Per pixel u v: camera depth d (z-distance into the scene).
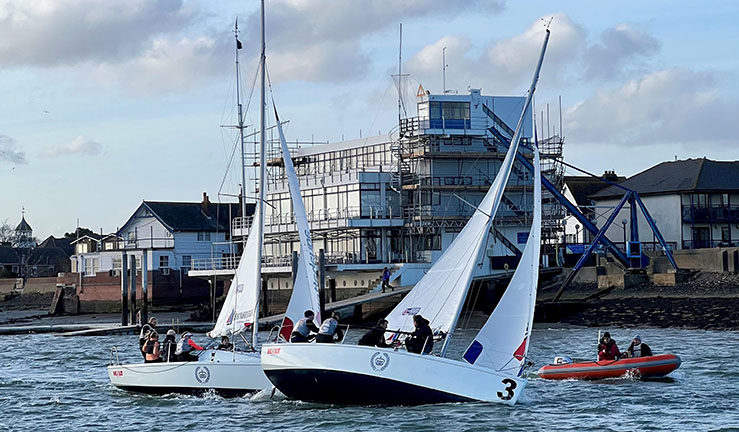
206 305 110.00
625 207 118.00
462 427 36.53
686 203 111.75
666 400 42.81
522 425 37.12
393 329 41.31
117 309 135.00
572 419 38.44
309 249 46.28
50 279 160.00
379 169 115.12
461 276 40.81
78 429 39.19
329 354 39.22
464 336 75.81
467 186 110.19
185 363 45.78
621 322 84.12
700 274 90.00
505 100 116.81
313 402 41.31
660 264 94.94
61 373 58.41
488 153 110.94
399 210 113.00
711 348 62.88
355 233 111.31
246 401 43.97
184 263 144.62
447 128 111.31
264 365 40.56
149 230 146.88
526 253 41.94
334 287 103.25
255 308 46.75
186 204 148.75
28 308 154.75
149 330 48.16
